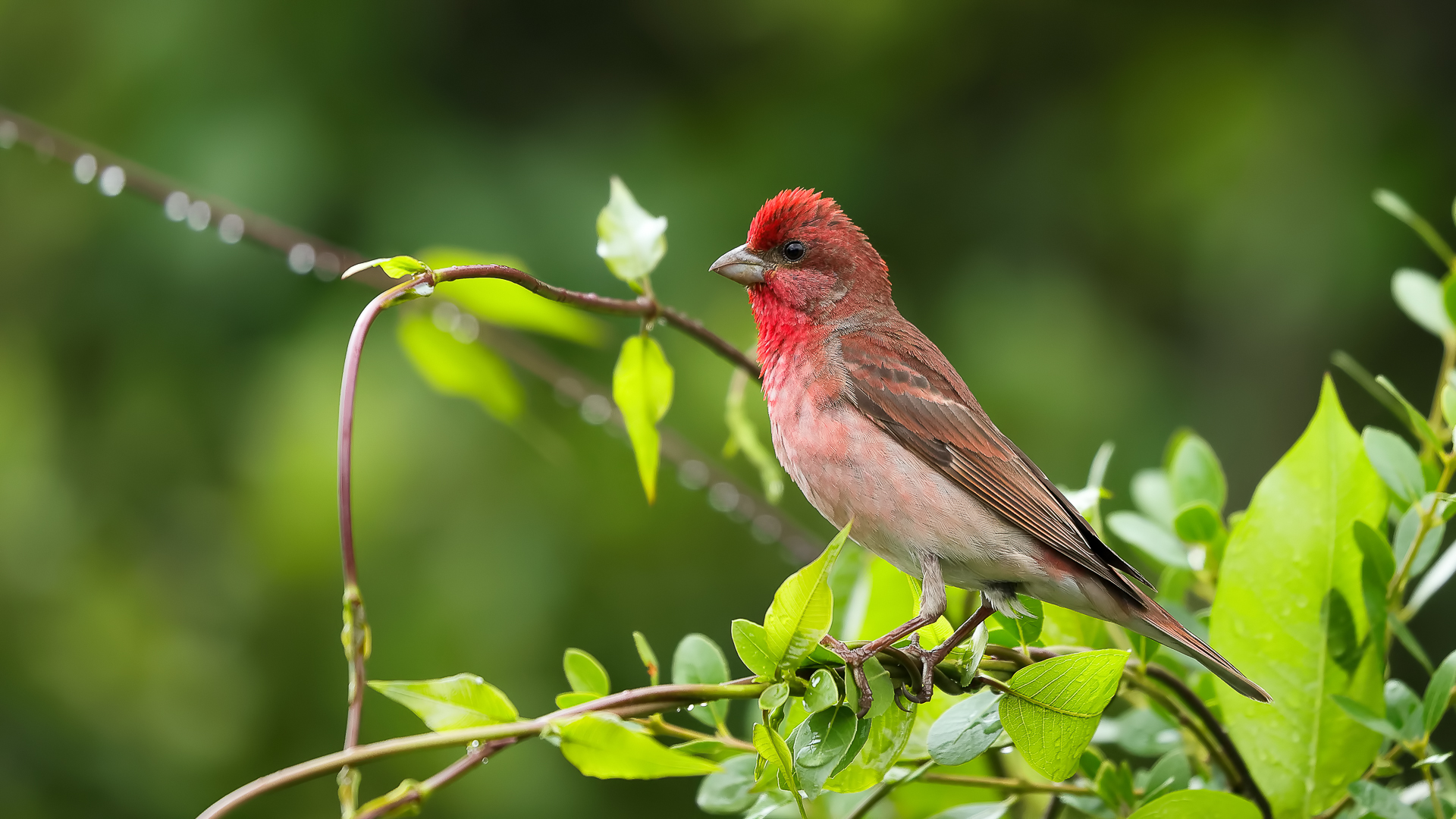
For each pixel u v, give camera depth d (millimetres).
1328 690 5133
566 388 7609
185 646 11250
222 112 11219
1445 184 12438
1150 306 12836
